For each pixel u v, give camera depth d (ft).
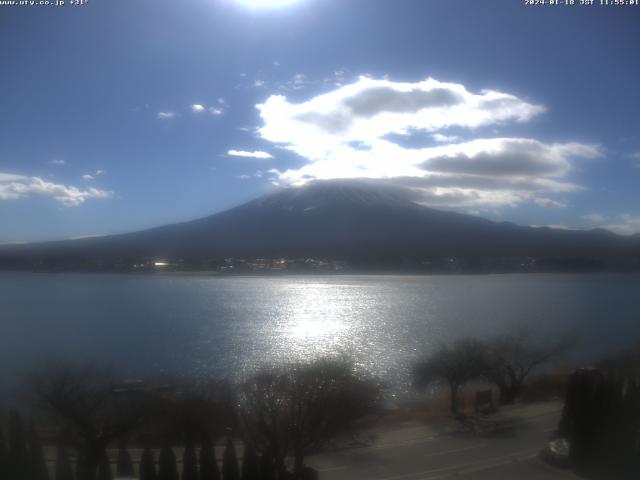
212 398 58.54
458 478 47.47
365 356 125.08
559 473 48.42
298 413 51.90
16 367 109.09
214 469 39.58
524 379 94.68
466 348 89.56
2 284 406.41
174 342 159.02
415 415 71.97
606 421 49.37
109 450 53.06
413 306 276.41
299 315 240.94
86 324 206.49
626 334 146.92
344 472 49.70
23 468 37.99
